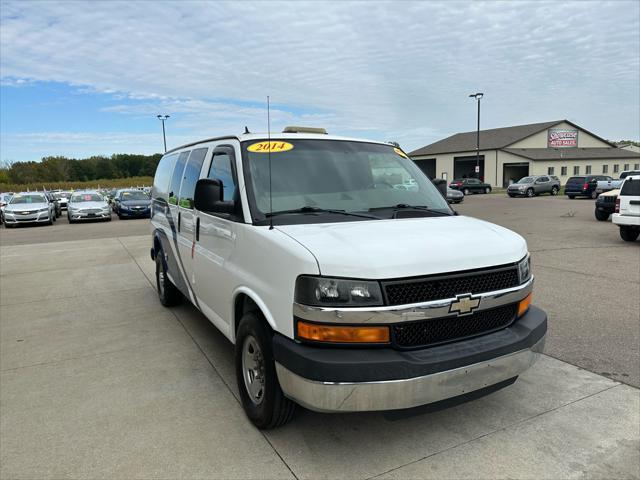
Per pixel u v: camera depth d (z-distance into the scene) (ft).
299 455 9.89
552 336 16.67
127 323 19.42
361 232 9.96
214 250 13.14
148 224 67.97
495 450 9.98
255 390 10.96
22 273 30.91
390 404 8.55
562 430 10.71
